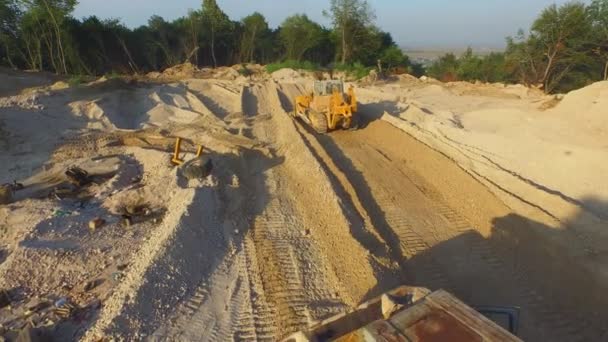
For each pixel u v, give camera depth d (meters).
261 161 12.12
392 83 30.94
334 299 6.32
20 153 13.17
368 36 44.50
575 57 29.70
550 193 9.07
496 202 9.31
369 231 8.22
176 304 6.16
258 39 47.72
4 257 7.44
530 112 15.89
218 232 8.11
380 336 3.85
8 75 24.33
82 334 5.58
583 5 28.92
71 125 16.02
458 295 6.58
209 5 44.66
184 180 10.14
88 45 36.19
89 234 8.14
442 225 8.64
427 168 11.59
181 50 43.38
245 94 22.91
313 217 8.78
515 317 5.19
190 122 16.91
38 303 6.18
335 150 13.19
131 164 12.24
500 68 36.19
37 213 8.93
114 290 6.41
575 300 6.32
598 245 7.23
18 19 30.80
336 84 15.75
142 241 7.89
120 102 19.50
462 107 19.59
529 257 7.40
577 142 11.46
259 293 6.48
